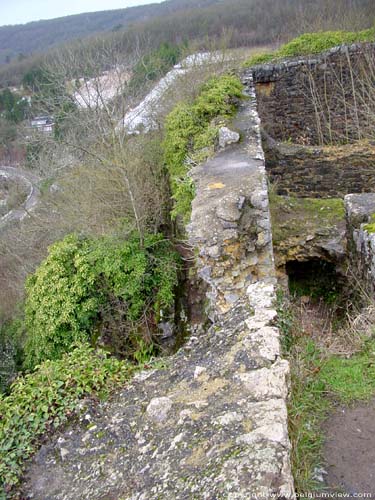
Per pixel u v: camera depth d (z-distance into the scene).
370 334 4.55
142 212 10.04
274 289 4.66
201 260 5.63
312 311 7.43
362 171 10.85
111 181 10.48
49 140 15.05
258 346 3.69
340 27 16.84
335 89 12.34
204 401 3.35
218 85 9.84
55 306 8.78
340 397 3.81
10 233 16.06
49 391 3.85
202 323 6.90
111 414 3.65
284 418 2.94
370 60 11.58
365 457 3.27
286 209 8.94
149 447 3.22
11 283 14.95
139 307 8.87
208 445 2.94
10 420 3.70
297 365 3.95
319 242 8.05
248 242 5.73
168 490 2.76
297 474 2.95
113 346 8.79
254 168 6.85
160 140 11.31
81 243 9.59
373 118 10.90
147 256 9.33
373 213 6.80
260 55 13.19
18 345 10.99
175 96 11.92
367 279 6.16
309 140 12.95
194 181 6.88
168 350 8.54
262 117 12.85
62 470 3.35
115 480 3.11
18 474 3.38
